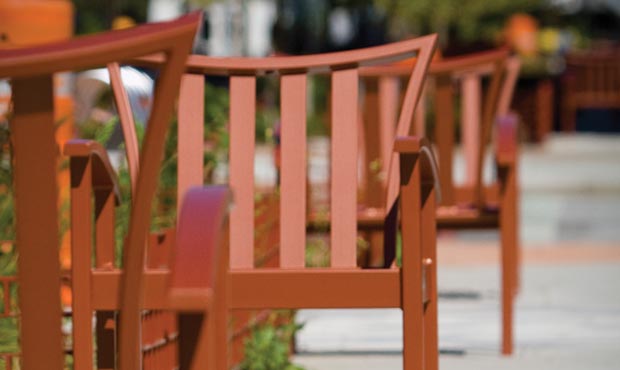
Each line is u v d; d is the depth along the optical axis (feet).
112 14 167.94
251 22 178.70
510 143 39.14
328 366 38.09
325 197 45.93
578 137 156.97
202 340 16.16
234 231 24.93
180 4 165.17
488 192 49.01
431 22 166.81
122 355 18.08
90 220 21.91
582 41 175.11
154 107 16.28
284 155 24.72
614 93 163.84
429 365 24.27
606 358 39.09
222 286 20.93
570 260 67.05
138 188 17.07
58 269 16.12
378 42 187.73
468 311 50.01
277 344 34.09
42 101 15.80
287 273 22.82
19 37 46.68
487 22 165.78
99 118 52.60
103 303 22.06
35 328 16.21
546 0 171.73
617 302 52.13
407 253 22.43
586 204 101.60
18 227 15.97
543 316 48.47
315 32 186.29
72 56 15.14
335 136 24.66
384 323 47.67
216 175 43.27
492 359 38.99
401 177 22.35
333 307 22.72
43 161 15.88
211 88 49.19
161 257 26.96
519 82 160.25
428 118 123.65
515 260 53.01
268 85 140.97
